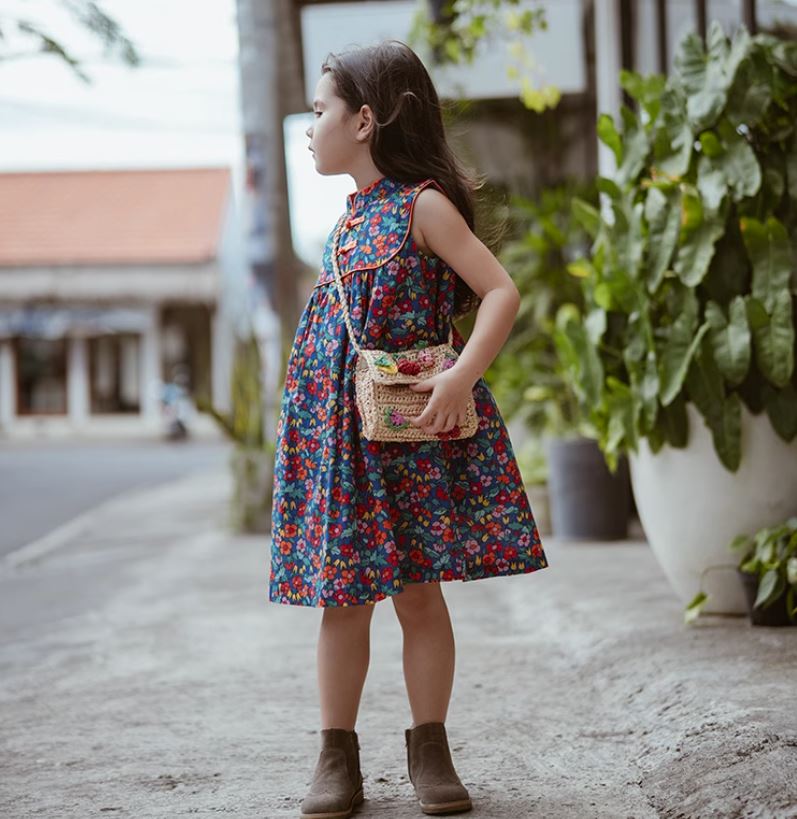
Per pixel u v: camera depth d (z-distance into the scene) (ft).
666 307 10.77
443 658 7.02
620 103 18.39
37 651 12.80
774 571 10.01
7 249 81.61
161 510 30.91
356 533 6.59
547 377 22.24
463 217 7.02
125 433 82.94
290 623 13.69
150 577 18.51
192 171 88.53
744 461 10.35
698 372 10.31
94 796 7.50
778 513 10.37
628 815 6.67
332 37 25.32
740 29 10.53
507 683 10.18
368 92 6.93
